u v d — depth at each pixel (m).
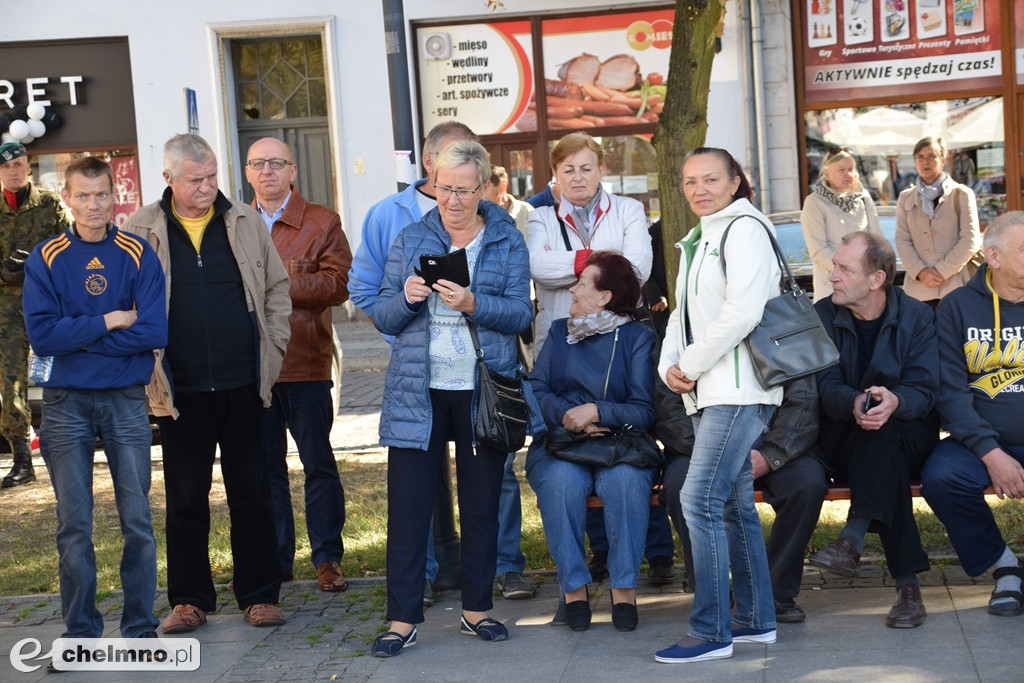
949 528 4.69
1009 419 4.82
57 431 4.57
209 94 16.45
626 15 15.81
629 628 4.70
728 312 4.09
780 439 4.71
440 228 4.73
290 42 16.80
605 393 5.01
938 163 8.75
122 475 4.68
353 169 16.47
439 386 4.65
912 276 8.87
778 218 11.17
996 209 15.45
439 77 16.17
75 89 16.59
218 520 7.09
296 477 8.22
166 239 4.88
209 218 4.96
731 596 4.89
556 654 4.46
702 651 4.27
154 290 4.61
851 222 8.66
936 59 15.38
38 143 16.73
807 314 4.18
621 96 15.98
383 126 16.36
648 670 4.22
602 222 5.55
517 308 4.64
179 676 4.43
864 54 15.51
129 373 4.59
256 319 5.03
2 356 8.35
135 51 16.39
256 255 5.02
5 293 8.31
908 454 4.85
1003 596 4.56
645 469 4.84
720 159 4.25
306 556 6.19
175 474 4.98
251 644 4.79
